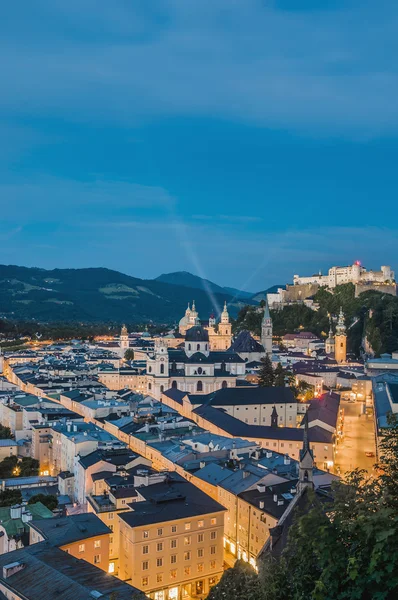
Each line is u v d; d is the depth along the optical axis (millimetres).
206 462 185750
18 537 141375
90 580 99125
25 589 99938
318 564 45344
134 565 128500
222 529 140875
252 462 185750
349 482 58969
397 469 58531
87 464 175500
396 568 41250
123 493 151750
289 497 146875
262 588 51406
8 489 190875
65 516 144875
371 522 43312
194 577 136875
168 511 135875
